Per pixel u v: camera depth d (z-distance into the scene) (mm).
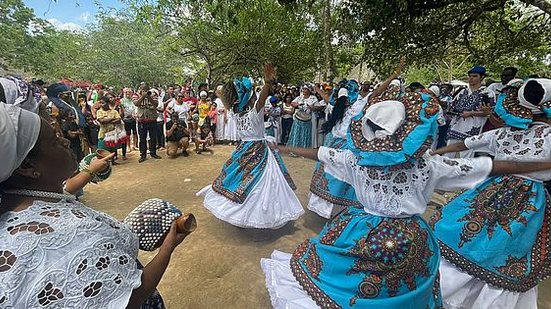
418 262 1895
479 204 2488
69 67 26594
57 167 985
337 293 1927
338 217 2154
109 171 1793
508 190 2447
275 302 2070
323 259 2025
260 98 3756
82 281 791
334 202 3850
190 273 3172
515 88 2492
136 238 1052
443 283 2461
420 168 1856
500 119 2580
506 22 8148
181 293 2893
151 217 1277
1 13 23406
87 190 5629
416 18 7133
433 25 7531
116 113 7414
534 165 1873
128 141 8789
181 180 6207
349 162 2045
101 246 859
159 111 9164
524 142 2395
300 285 2059
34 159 926
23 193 928
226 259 3402
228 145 9805
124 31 26438
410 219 1943
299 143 8383
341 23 8383
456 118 6051
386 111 1824
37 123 912
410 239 1874
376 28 6934
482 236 2406
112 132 7340
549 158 2324
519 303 2457
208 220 4324
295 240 3811
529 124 2377
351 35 8086
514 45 8266
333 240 2021
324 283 1986
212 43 16016
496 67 11453
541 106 2316
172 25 15344
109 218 1016
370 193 1963
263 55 16672
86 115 6809
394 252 1849
